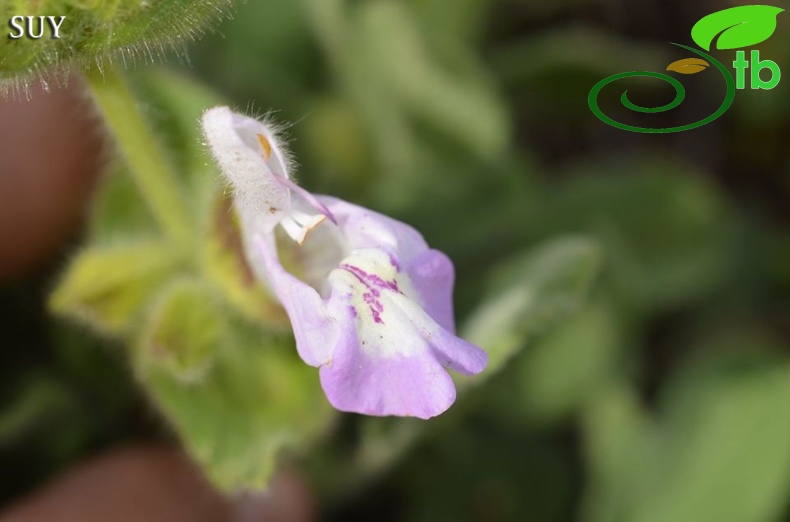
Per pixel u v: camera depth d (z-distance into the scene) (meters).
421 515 0.17
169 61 0.17
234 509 0.16
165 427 0.16
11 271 0.17
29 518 0.15
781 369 0.17
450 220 0.17
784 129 0.20
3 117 0.17
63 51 0.12
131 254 0.14
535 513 0.17
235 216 0.13
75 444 0.16
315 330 0.13
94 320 0.14
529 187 0.18
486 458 0.17
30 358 0.17
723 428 0.16
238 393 0.14
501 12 0.21
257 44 0.18
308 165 0.17
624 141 0.21
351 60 0.18
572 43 0.19
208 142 0.13
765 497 0.16
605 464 0.17
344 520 0.17
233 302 0.14
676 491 0.16
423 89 0.18
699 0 0.21
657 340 0.19
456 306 0.16
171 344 0.14
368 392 0.12
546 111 0.21
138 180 0.14
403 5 0.18
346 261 0.13
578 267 0.15
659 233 0.18
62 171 0.17
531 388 0.17
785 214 0.20
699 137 0.21
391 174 0.18
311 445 0.15
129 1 0.12
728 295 0.18
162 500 0.16
